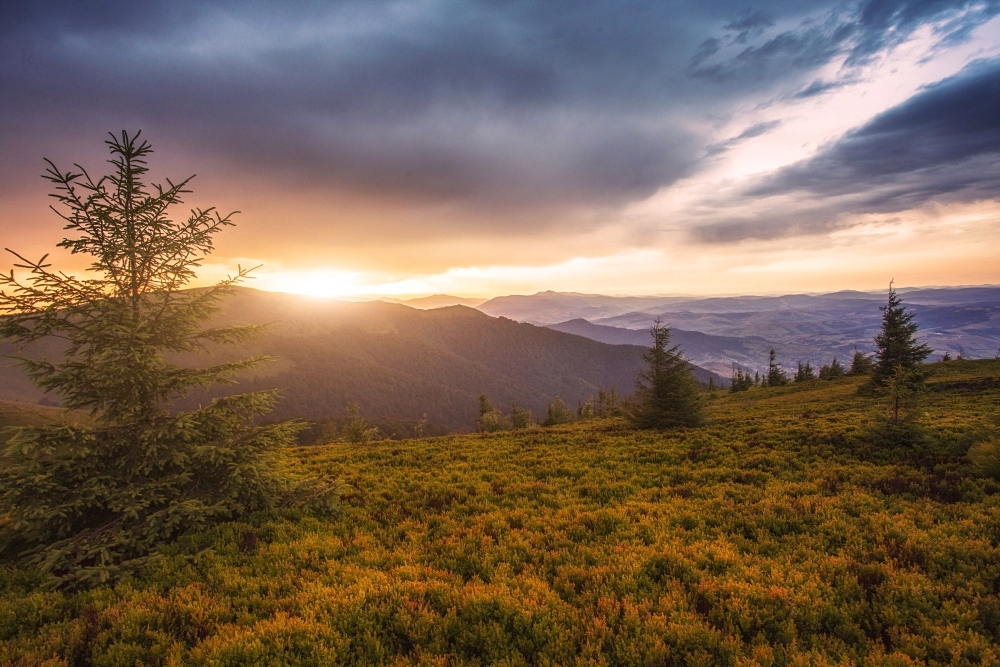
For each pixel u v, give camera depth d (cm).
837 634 705
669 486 1545
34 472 844
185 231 1007
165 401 1017
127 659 637
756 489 1436
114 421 978
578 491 1524
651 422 2786
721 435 2333
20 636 693
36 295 859
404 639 702
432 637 695
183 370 1012
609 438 2488
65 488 875
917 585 797
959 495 1274
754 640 678
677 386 2744
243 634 671
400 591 809
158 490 977
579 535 1109
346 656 650
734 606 743
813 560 927
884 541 992
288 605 787
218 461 977
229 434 1064
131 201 941
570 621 725
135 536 925
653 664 630
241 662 626
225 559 949
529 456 2117
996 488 1299
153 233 970
